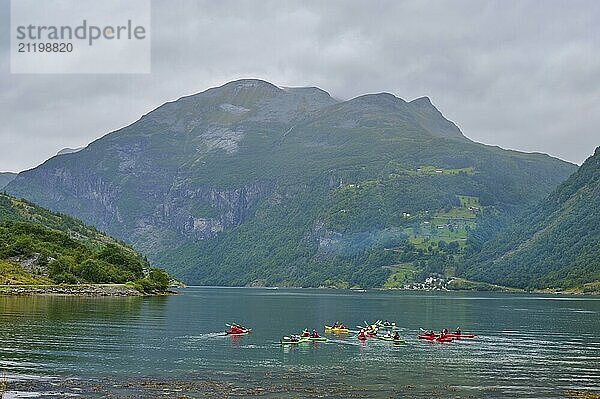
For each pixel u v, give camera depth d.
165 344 100.81
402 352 99.12
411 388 68.88
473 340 117.38
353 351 99.69
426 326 148.12
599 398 65.38
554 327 146.38
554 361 90.25
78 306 171.88
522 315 188.75
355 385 69.94
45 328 113.88
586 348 105.56
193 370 77.25
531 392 67.81
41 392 62.50
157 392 63.78
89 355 85.56
